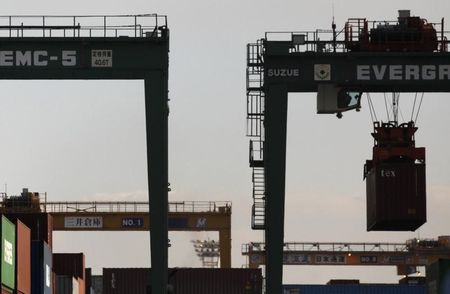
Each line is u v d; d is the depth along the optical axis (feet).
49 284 576.61
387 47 476.95
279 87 475.31
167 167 476.13
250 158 497.46
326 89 478.59
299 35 476.54
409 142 487.20
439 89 479.82
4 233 474.08
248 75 485.56
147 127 472.85
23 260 521.65
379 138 488.44
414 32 477.36
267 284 470.80
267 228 473.26
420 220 479.00
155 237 470.80
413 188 480.23
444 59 476.13
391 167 481.05
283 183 473.26
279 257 471.21
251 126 494.59
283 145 474.49
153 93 472.85
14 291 496.64
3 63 470.80
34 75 474.49
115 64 472.03
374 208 485.15
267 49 476.54
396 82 475.31
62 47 472.03
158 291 467.93
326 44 478.59
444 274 561.02
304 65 475.31
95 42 472.44
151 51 473.26
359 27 479.82
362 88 480.64
